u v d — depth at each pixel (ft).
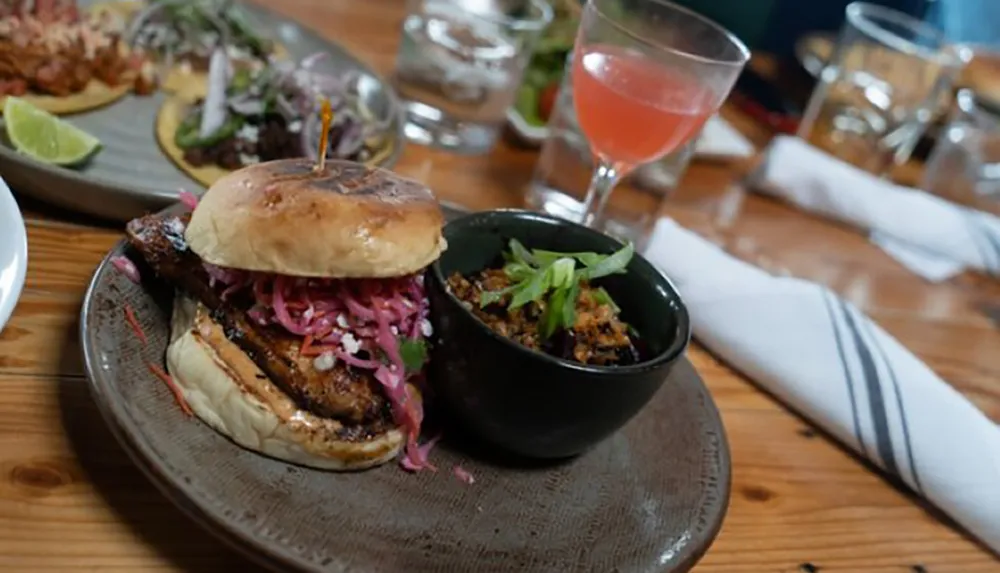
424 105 1.99
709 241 2.08
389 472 1.16
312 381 1.10
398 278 1.17
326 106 1.16
